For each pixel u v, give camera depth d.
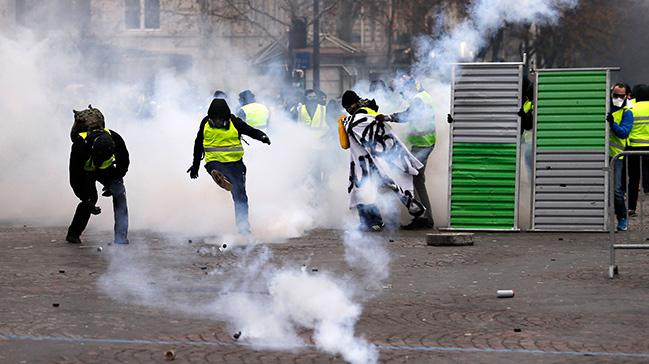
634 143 38.16
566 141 34.97
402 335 19.00
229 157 31.75
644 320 20.28
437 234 31.44
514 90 34.91
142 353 17.55
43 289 23.34
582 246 31.27
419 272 26.16
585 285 24.19
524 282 24.66
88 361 17.00
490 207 35.12
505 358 17.31
